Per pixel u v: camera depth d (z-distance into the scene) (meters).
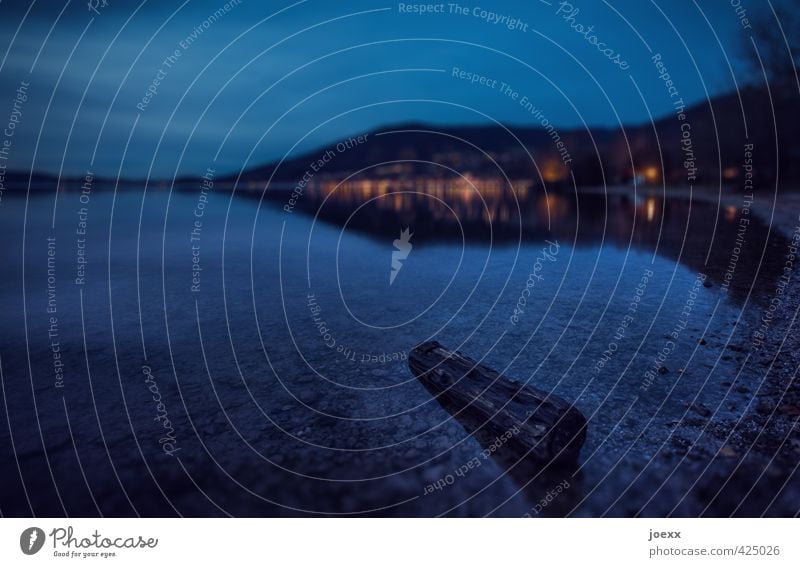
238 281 11.15
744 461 4.12
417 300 9.32
